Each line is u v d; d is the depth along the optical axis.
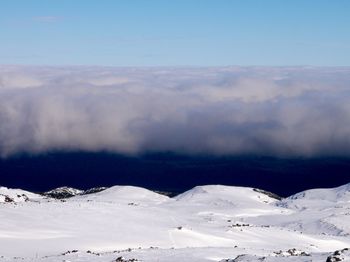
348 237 121.69
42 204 99.06
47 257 57.75
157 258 54.88
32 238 73.12
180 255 57.50
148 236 80.94
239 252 61.78
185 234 84.62
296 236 100.31
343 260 43.25
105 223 87.44
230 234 91.81
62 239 73.56
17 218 83.12
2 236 72.19
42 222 82.94
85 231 80.38
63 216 88.44
